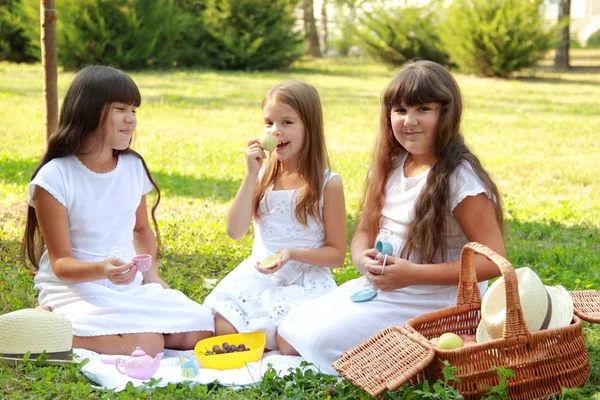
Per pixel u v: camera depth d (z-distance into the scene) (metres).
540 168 9.70
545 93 18.73
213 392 3.29
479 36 21.72
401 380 2.93
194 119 13.43
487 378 3.04
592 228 6.74
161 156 9.83
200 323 3.89
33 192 3.82
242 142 11.31
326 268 4.20
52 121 6.38
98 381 3.35
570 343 3.21
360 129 12.98
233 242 5.83
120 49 19.67
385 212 3.82
